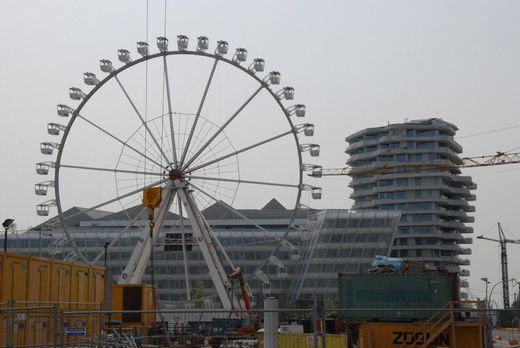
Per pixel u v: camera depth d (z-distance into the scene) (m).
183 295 135.50
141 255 69.94
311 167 74.44
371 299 46.88
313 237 149.38
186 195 70.75
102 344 33.19
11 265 35.84
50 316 38.38
